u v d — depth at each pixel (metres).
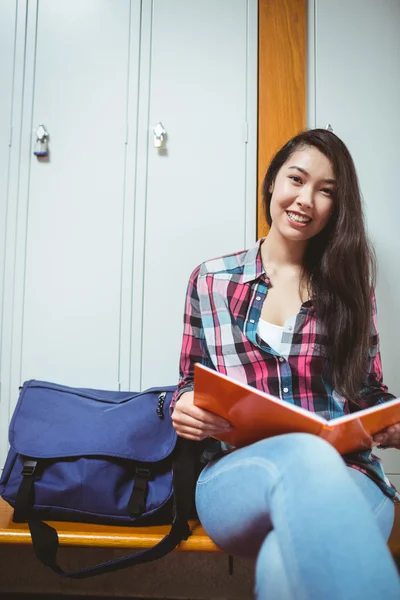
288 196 1.00
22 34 1.53
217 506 0.78
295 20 1.53
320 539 0.52
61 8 1.54
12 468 1.15
